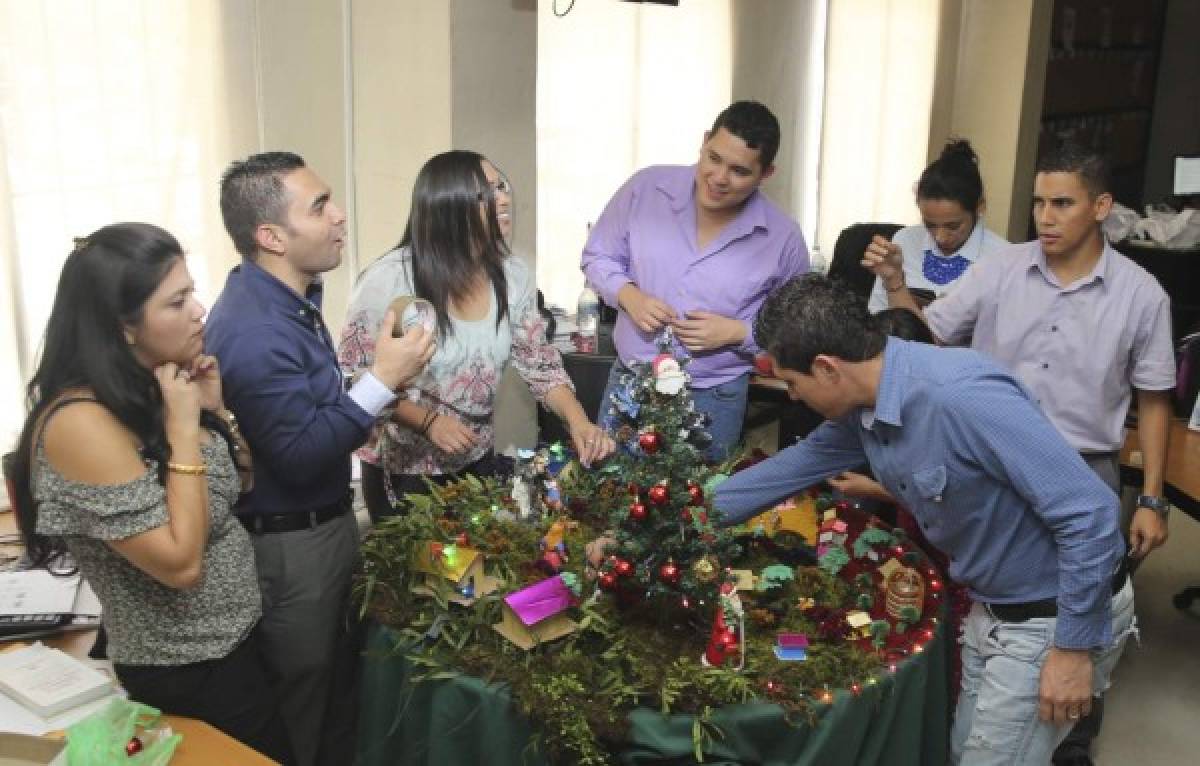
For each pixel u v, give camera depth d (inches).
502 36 127.1
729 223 103.5
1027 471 62.7
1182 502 101.0
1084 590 63.4
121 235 57.0
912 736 70.7
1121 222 211.2
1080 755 101.6
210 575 64.2
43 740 57.0
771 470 76.9
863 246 152.1
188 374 60.1
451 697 67.1
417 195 86.4
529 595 67.5
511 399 137.6
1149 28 281.0
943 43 208.4
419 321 77.5
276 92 124.4
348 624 77.9
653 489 64.2
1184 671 123.5
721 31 179.0
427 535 74.3
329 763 82.3
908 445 66.1
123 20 112.3
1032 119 207.9
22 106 107.0
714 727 62.8
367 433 73.4
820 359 64.1
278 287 70.3
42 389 57.4
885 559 81.6
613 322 142.1
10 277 108.7
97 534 56.5
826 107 204.8
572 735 62.1
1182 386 123.8
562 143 160.7
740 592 74.2
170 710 64.6
